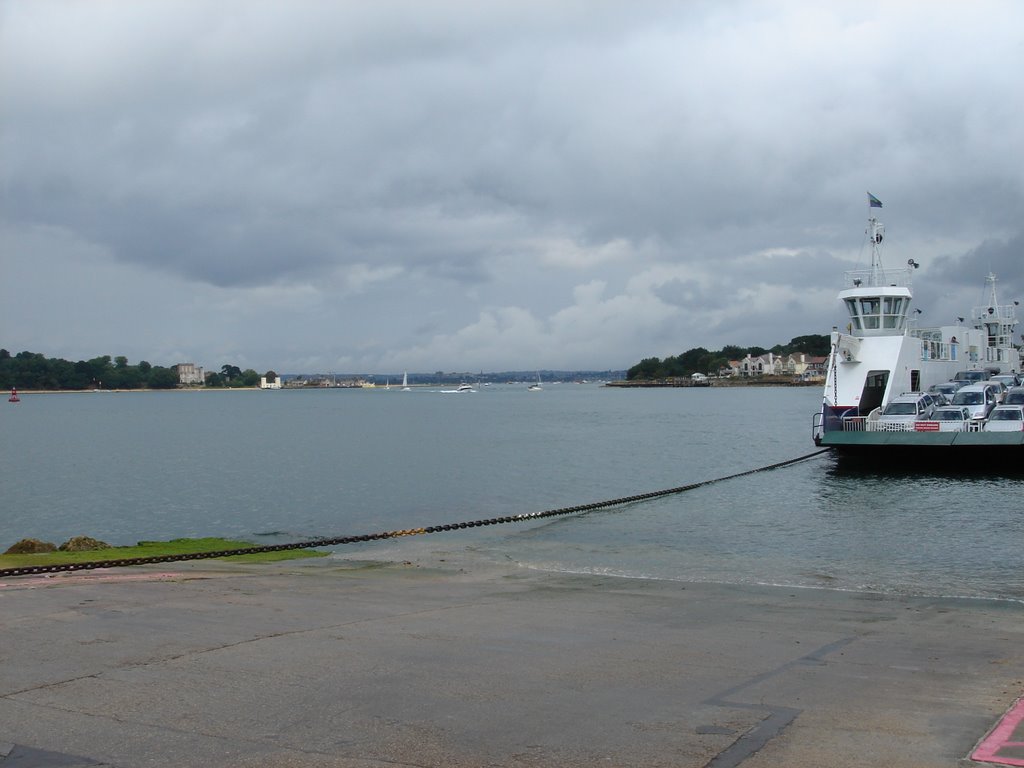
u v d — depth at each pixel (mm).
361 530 28094
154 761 6141
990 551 21453
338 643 9773
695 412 128625
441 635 10375
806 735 6719
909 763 6090
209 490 39656
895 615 12984
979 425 39719
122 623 10641
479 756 6254
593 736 6680
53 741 6516
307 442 73562
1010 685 8391
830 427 44938
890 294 48469
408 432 87438
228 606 12109
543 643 10031
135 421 121062
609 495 36969
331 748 6406
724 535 24938
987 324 70250
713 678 8508
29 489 40562
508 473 46344
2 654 9023
